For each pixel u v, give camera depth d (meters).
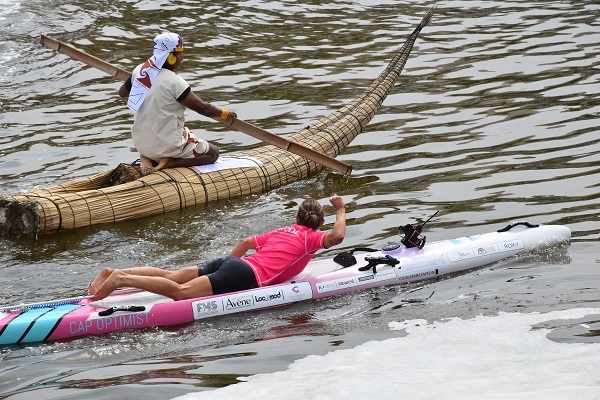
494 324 24.47
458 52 57.41
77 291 27.58
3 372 22.44
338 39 60.97
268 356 22.97
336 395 19.91
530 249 29.84
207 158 36.38
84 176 38.19
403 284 28.05
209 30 62.78
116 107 48.12
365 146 42.38
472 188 36.06
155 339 24.34
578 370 20.84
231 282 26.27
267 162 37.81
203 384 21.22
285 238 27.16
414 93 50.03
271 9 68.69
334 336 24.23
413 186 36.75
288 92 50.47
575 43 57.94
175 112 34.72
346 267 28.05
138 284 25.23
